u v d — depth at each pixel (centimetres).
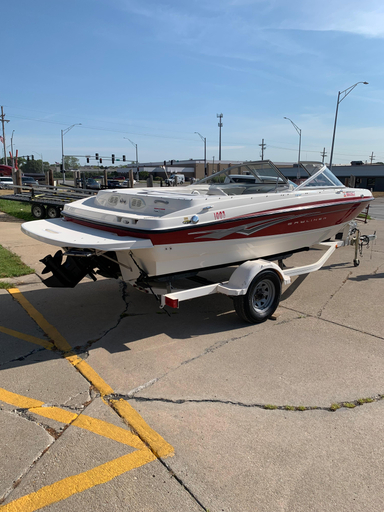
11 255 817
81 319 496
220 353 409
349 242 743
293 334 460
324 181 640
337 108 3216
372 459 258
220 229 452
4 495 225
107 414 302
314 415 305
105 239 399
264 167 567
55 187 1533
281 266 653
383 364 389
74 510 216
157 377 359
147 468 247
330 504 222
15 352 404
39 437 275
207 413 305
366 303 572
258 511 217
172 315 516
